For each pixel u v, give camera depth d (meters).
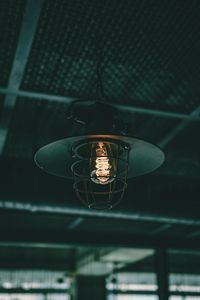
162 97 3.56
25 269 12.61
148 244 7.36
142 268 13.17
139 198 4.81
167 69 3.21
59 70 3.19
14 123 4.06
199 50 3.00
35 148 3.55
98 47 2.93
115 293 14.51
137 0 2.56
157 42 2.93
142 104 3.64
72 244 6.96
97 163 2.02
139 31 2.82
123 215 4.83
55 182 4.47
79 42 2.90
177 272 13.67
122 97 3.54
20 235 6.68
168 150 4.80
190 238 7.57
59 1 2.54
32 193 4.36
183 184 5.20
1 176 4.39
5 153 4.70
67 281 13.91
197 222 5.18
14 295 13.68
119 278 14.16
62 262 12.97
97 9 2.61
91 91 3.44
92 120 2.33
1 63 3.06
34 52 2.97
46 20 2.68
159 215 4.95
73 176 2.37
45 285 14.00
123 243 7.23
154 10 2.64
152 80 3.34
